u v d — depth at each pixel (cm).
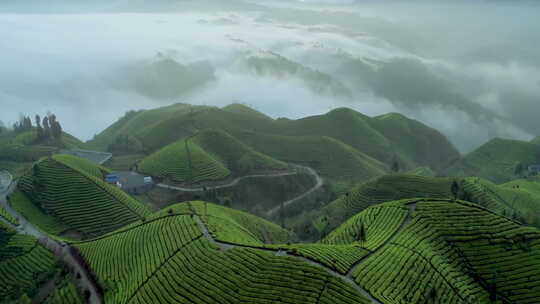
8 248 18638
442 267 15212
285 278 13300
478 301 14488
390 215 19062
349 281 13362
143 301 14400
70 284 16700
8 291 16712
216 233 17150
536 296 14975
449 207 18788
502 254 16425
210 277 14362
